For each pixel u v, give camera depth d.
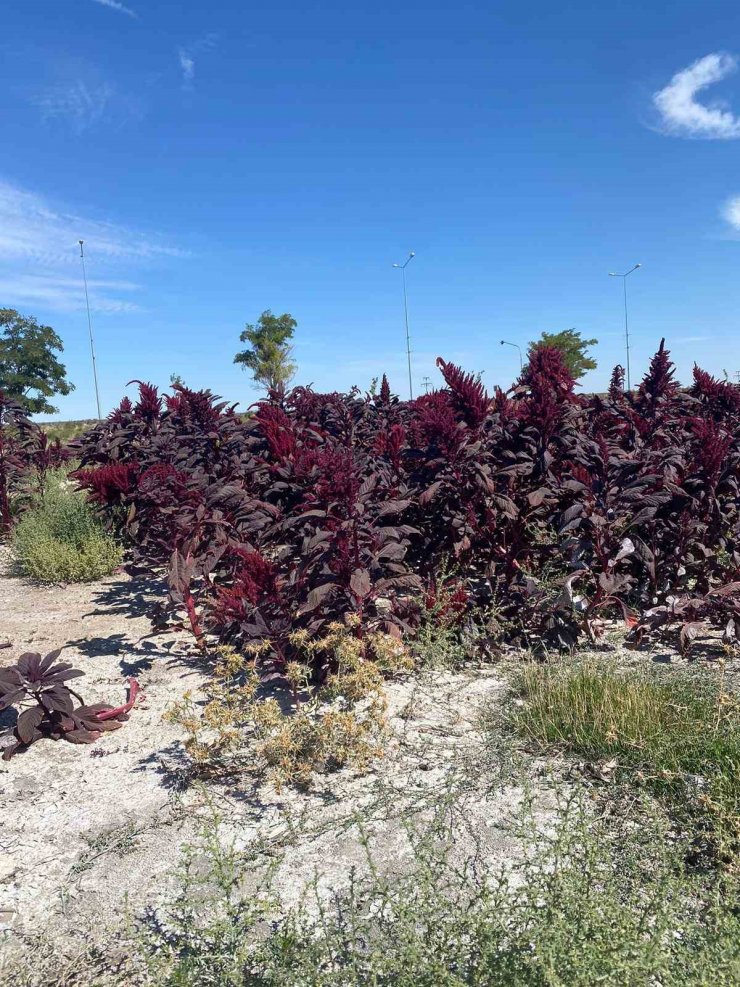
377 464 5.41
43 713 3.62
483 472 4.62
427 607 4.39
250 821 2.90
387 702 3.62
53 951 2.27
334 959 2.18
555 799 2.92
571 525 4.37
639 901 2.19
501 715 3.60
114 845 2.77
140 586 6.60
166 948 2.04
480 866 2.55
